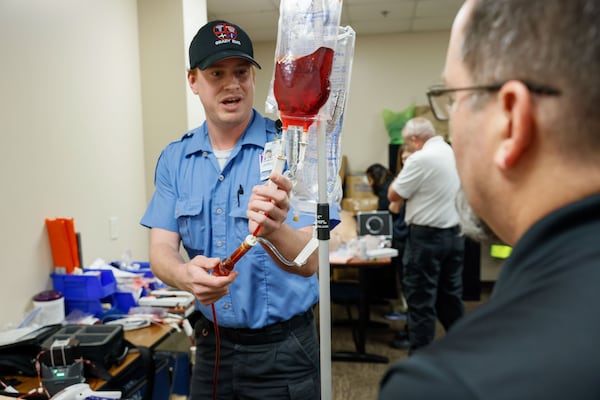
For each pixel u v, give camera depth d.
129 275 2.09
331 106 0.75
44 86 1.91
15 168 1.76
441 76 0.45
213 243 1.24
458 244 2.74
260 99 4.98
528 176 0.36
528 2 0.34
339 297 3.09
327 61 0.68
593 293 0.28
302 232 1.05
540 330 0.28
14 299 1.75
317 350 1.30
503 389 0.26
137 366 1.51
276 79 0.71
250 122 1.28
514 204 0.38
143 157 2.75
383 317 3.84
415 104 4.64
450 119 0.43
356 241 3.11
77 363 1.32
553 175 0.34
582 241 0.32
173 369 2.06
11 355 1.38
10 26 1.74
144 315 1.91
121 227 2.50
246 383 1.23
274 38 4.75
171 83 2.68
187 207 1.25
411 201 2.75
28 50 1.82
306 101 0.69
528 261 0.35
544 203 0.35
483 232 0.48
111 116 2.41
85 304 1.86
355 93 4.88
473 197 0.43
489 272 4.50
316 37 0.68
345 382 2.71
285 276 1.20
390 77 4.80
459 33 0.41
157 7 2.66
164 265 1.17
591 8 0.32
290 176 0.81
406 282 2.84
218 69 1.18
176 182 1.32
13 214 1.75
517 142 0.35
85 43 2.19
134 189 2.64
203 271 0.97
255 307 1.20
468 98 0.39
